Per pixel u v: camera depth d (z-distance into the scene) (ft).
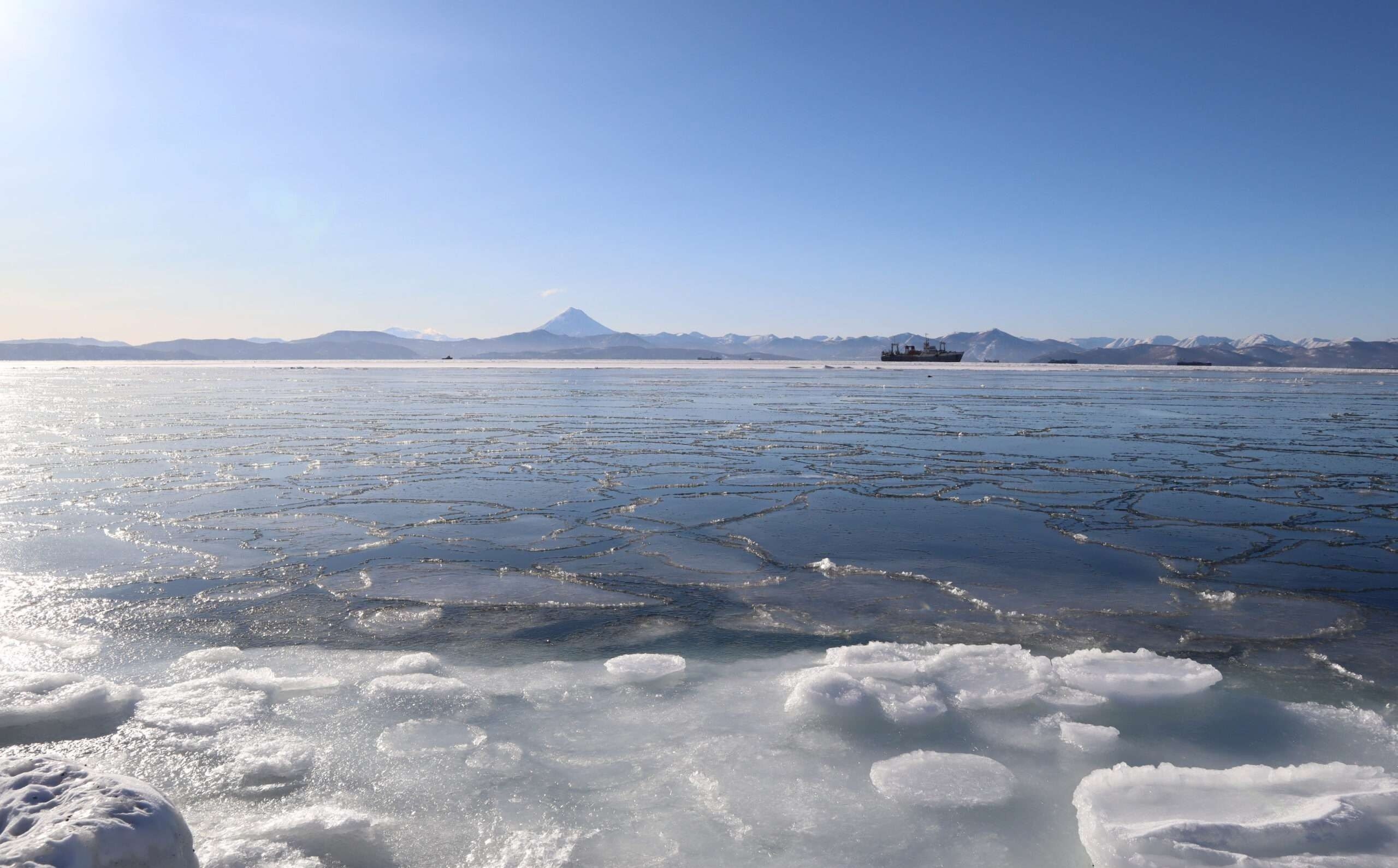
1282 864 11.27
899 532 32.89
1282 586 25.59
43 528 33.50
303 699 17.11
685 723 16.08
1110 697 17.26
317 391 146.92
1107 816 12.39
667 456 55.62
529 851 11.85
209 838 12.11
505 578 26.50
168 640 20.83
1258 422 83.20
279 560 28.71
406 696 17.22
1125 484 44.47
